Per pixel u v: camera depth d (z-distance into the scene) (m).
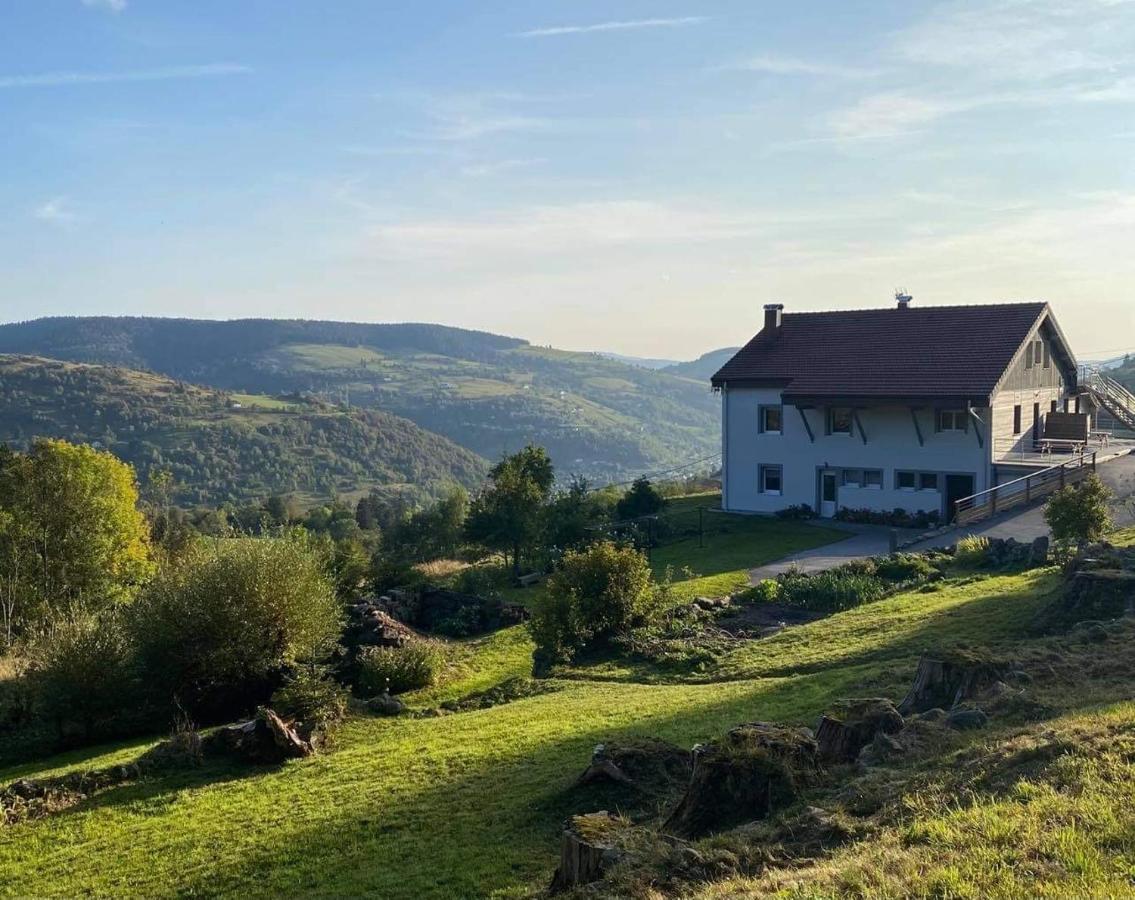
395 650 24.81
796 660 20.81
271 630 23.50
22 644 36.31
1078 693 12.16
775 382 45.78
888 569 29.08
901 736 11.11
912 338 44.41
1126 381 105.50
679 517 46.94
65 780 17.30
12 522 41.66
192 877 13.02
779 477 46.56
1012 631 18.92
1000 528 35.75
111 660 22.25
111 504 45.69
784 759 10.43
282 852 13.43
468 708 21.55
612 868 8.77
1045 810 7.83
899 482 42.69
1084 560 21.31
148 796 16.73
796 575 29.52
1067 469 40.47
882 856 7.60
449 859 12.22
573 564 25.80
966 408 39.44
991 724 11.21
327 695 20.56
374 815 14.30
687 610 26.94
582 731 17.02
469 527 40.12
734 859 8.45
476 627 30.92
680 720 16.75
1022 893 6.46
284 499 127.12
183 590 23.27
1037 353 44.56
